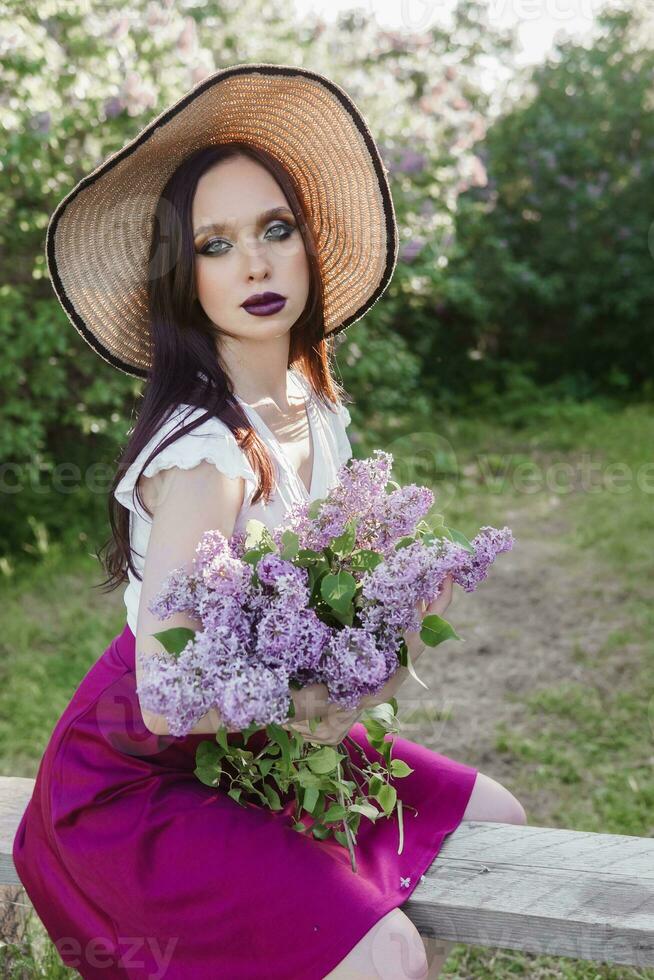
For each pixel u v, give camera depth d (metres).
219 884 1.49
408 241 5.78
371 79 5.94
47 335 4.80
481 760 3.19
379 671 1.39
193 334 1.67
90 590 4.60
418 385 8.95
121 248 1.77
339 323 2.00
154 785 1.59
